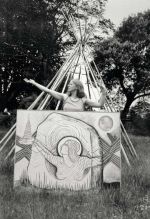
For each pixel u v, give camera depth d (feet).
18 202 19.94
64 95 25.14
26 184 22.57
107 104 40.34
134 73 126.52
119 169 22.79
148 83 124.67
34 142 22.94
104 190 21.84
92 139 22.97
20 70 100.01
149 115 131.85
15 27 94.58
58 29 102.06
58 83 39.96
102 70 125.08
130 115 136.26
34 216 17.15
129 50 121.90
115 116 23.20
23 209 18.37
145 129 130.62
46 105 39.32
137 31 128.98
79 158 22.79
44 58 99.19
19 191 22.15
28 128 23.07
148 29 130.41
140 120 132.98
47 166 22.71
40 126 23.08
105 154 22.88
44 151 22.84
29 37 95.81
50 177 22.61
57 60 101.04
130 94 130.11
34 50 97.14
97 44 122.21
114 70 124.88
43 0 98.02
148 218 17.52
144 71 123.13
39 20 97.09
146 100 138.41
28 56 96.58
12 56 95.45
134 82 127.13
